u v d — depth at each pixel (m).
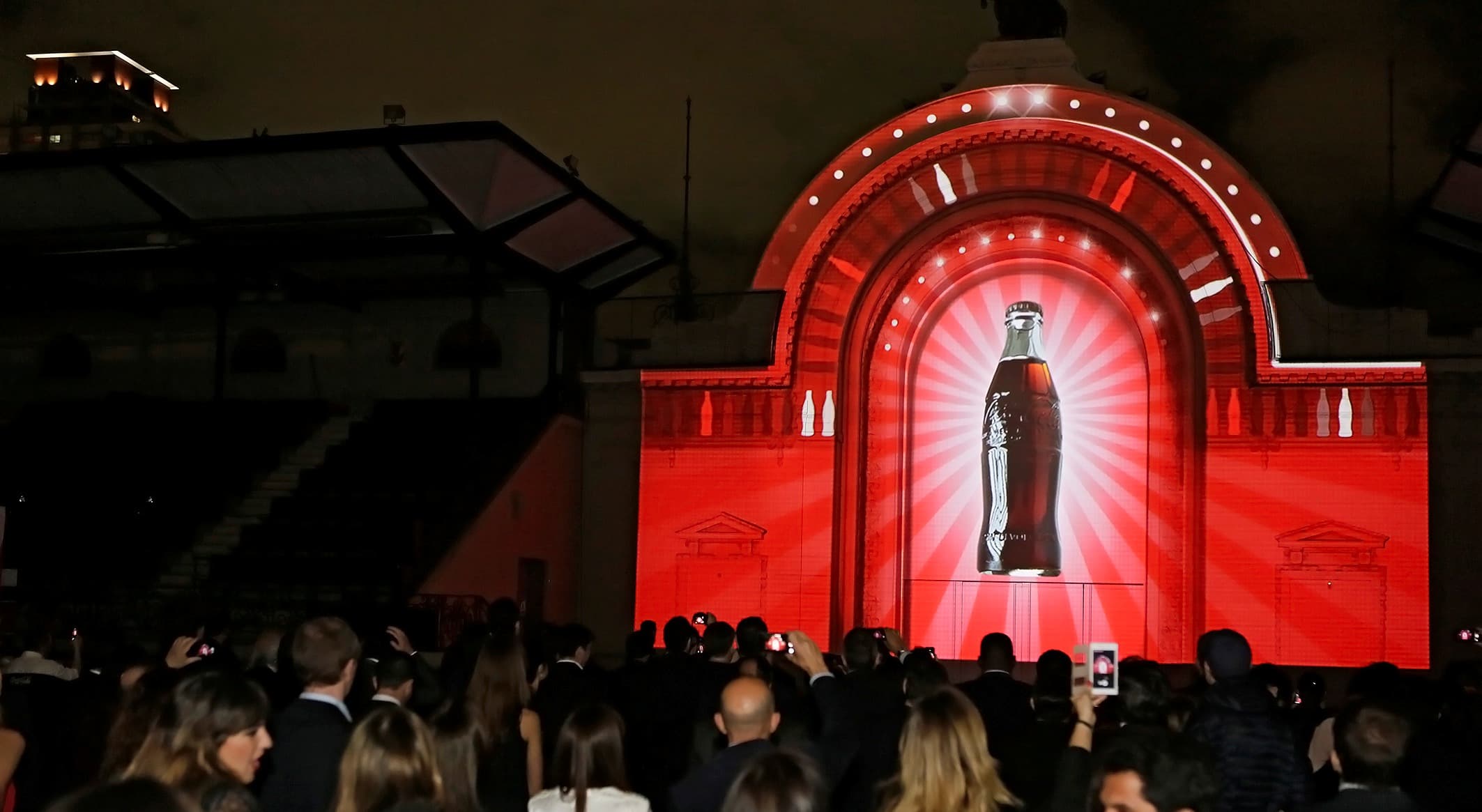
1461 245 27.66
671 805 7.18
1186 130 26.03
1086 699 7.43
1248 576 25.08
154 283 33.66
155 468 29.91
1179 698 9.85
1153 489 26.12
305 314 33.12
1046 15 27.00
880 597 26.77
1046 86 26.56
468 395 31.73
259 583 24.77
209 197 25.52
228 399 33.22
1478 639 23.62
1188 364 26.05
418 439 29.95
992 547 26.72
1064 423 26.89
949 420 27.30
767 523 26.73
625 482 27.59
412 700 9.66
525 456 26.31
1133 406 26.61
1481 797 9.09
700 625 26.33
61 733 10.00
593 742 7.16
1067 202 26.73
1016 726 10.62
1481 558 24.25
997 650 11.23
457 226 25.55
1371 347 25.14
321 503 27.81
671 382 27.52
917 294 27.48
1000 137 26.86
